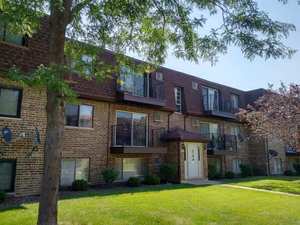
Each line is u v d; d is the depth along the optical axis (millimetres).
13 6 5746
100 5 7148
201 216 8227
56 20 6746
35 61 12273
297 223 7812
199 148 19656
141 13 7668
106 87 15516
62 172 13672
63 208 8734
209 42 7715
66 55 8133
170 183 16844
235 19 7113
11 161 11758
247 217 8305
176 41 8336
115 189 13641
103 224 7164
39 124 12602
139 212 8430
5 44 11586
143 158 17328
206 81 22734
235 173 23750
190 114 20531
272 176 24203
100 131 15289
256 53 7082
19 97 12234
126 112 16797
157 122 18359
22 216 7613
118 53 9078
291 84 19656
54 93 6391
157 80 18422
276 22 6844
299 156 29609
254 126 21531
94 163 14820
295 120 18375
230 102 24516
